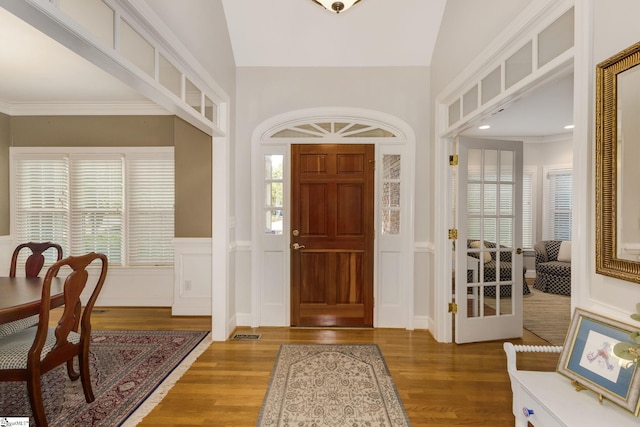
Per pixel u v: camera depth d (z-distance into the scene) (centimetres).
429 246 348
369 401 221
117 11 164
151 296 430
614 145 130
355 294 363
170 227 431
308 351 298
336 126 362
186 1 237
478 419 203
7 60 305
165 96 212
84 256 206
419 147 352
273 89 356
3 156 423
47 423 190
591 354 130
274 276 363
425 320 355
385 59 348
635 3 124
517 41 203
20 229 435
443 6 312
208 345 312
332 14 320
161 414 206
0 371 178
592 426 110
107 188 432
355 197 362
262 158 360
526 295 504
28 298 203
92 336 333
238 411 210
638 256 122
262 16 322
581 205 147
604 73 134
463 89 276
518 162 329
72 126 428
